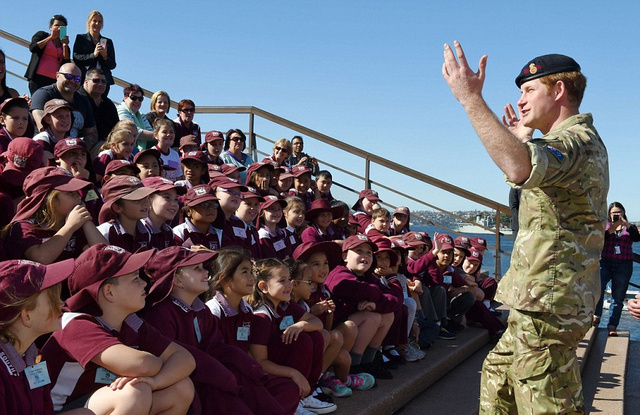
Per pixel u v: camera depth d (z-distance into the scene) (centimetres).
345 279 467
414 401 462
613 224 791
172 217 412
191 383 273
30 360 227
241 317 356
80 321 256
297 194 726
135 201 373
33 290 215
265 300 372
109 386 252
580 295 253
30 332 221
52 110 518
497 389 279
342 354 422
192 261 308
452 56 236
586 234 254
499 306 848
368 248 489
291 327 376
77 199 346
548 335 256
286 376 357
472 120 231
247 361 321
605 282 796
